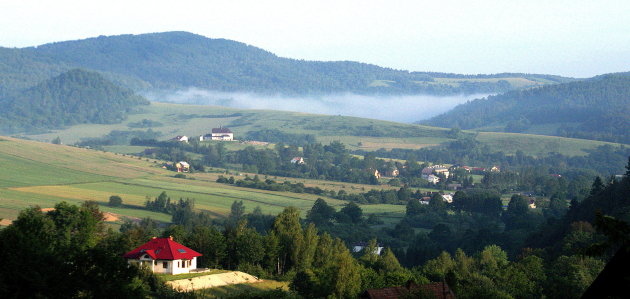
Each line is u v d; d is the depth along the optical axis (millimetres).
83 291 48688
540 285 94062
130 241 113000
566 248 115188
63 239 97062
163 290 85875
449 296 65250
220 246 117500
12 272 45562
